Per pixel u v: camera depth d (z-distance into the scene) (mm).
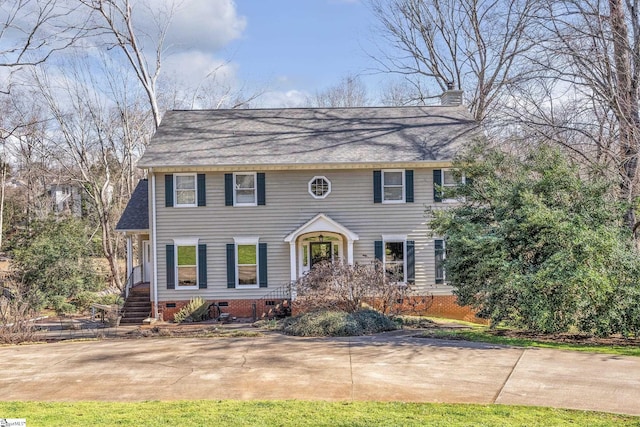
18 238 27641
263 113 26578
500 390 9750
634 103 18312
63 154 41531
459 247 16438
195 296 23000
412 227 23156
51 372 11711
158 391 10016
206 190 23047
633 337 15047
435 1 34688
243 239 23078
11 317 18781
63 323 24219
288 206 23203
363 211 23219
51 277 26000
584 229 14242
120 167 42531
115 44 31359
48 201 47750
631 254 14500
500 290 14875
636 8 18547
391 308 20109
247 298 23062
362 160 22484
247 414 8477
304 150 23188
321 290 18859
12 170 48344
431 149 23188
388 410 8656
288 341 15172
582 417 8266
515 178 16656
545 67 18875
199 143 23766
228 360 12484
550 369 11172
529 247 15148
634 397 9266
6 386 10609
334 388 10000
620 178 16891
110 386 10445
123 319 23188
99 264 32562
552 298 14281
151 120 39969
